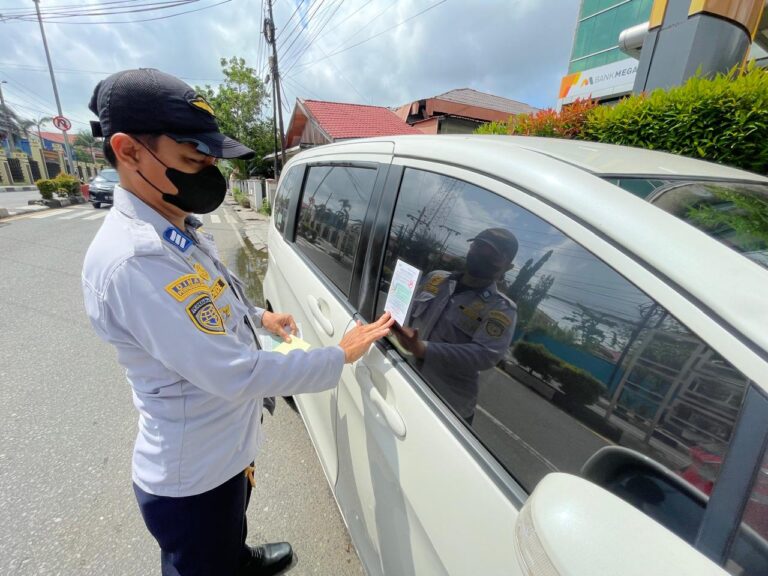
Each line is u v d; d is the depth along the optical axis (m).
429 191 1.18
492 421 0.88
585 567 0.46
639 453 0.65
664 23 3.28
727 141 2.39
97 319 0.88
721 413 0.56
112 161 0.90
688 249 0.64
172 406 0.97
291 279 2.12
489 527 0.78
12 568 1.63
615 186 0.79
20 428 2.45
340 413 1.45
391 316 1.22
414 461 0.99
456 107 18.03
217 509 1.12
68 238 8.01
